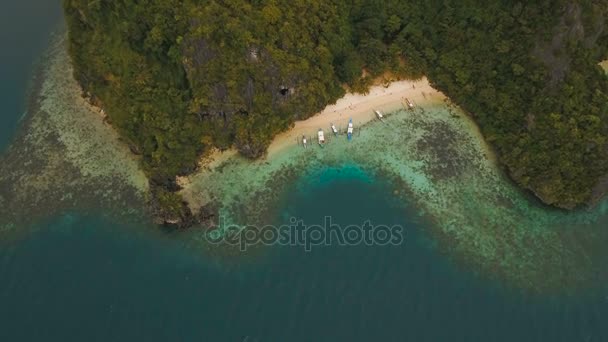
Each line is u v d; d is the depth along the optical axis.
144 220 67.94
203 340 56.62
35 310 58.88
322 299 59.97
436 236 66.38
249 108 72.31
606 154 67.75
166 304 59.53
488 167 72.94
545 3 71.62
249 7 69.81
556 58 70.88
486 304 60.16
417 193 70.81
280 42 71.38
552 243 65.88
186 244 65.56
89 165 73.75
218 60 68.88
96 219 68.38
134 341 56.44
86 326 57.47
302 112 74.81
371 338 56.81
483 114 75.44
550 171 68.06
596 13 70.44
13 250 65.19
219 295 60.50
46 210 69.50
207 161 73.31
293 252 64.38
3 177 73.12
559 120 69.38
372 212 68.69
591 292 61.44
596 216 67.88
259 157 73.88
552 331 57.84
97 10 72.38
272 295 60.41
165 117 70.88
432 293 60.88
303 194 70.62
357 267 62.81
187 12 68.94
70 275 62.31
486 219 68.25
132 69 72.00
